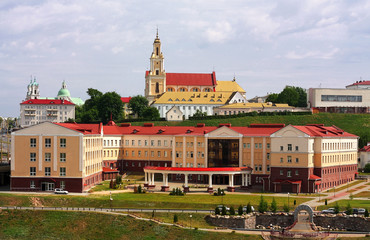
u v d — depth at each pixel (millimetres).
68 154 178000
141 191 180875
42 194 168750
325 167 189500
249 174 196750
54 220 144250
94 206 158000
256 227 145250
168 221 144375
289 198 170375
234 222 142625
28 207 153750
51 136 178500
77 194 172250
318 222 145000
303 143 182625
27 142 178875
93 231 139750
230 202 162750
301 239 131750
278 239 132125
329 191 185375
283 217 146500
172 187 194750
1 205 154125
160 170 189875
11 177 178750
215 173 186125
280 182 183750
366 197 172000
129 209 154250
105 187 190750
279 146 186000
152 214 146375
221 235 134750
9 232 139000
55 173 178375
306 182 182375
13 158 179125
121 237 136750
